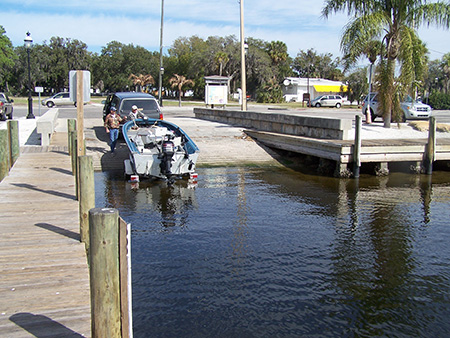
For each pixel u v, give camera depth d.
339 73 83.62
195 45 92.19
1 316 3.86
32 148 14.12
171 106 47.91
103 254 3.32
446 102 49.94
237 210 10.28
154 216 9.70
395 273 6.89
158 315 5.48
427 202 11.24
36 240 5.75
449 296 6.17
